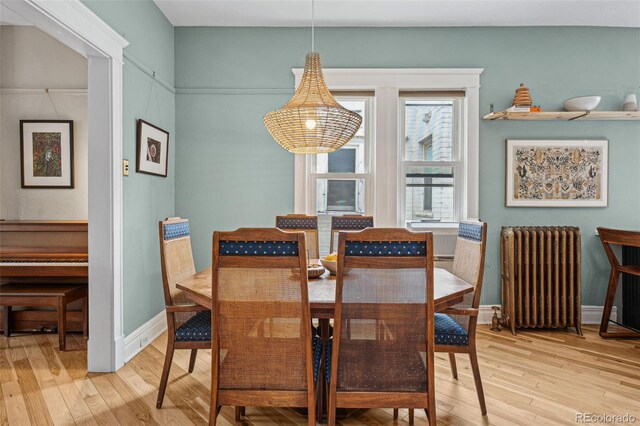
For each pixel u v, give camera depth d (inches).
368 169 141.6
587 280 136.6
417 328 56.5
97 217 93.4
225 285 55.9
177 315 80.6
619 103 135.4
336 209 142.9
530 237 126.9
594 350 109.0
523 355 105.2
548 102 135.8
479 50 135.8
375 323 56.4
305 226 119.3
